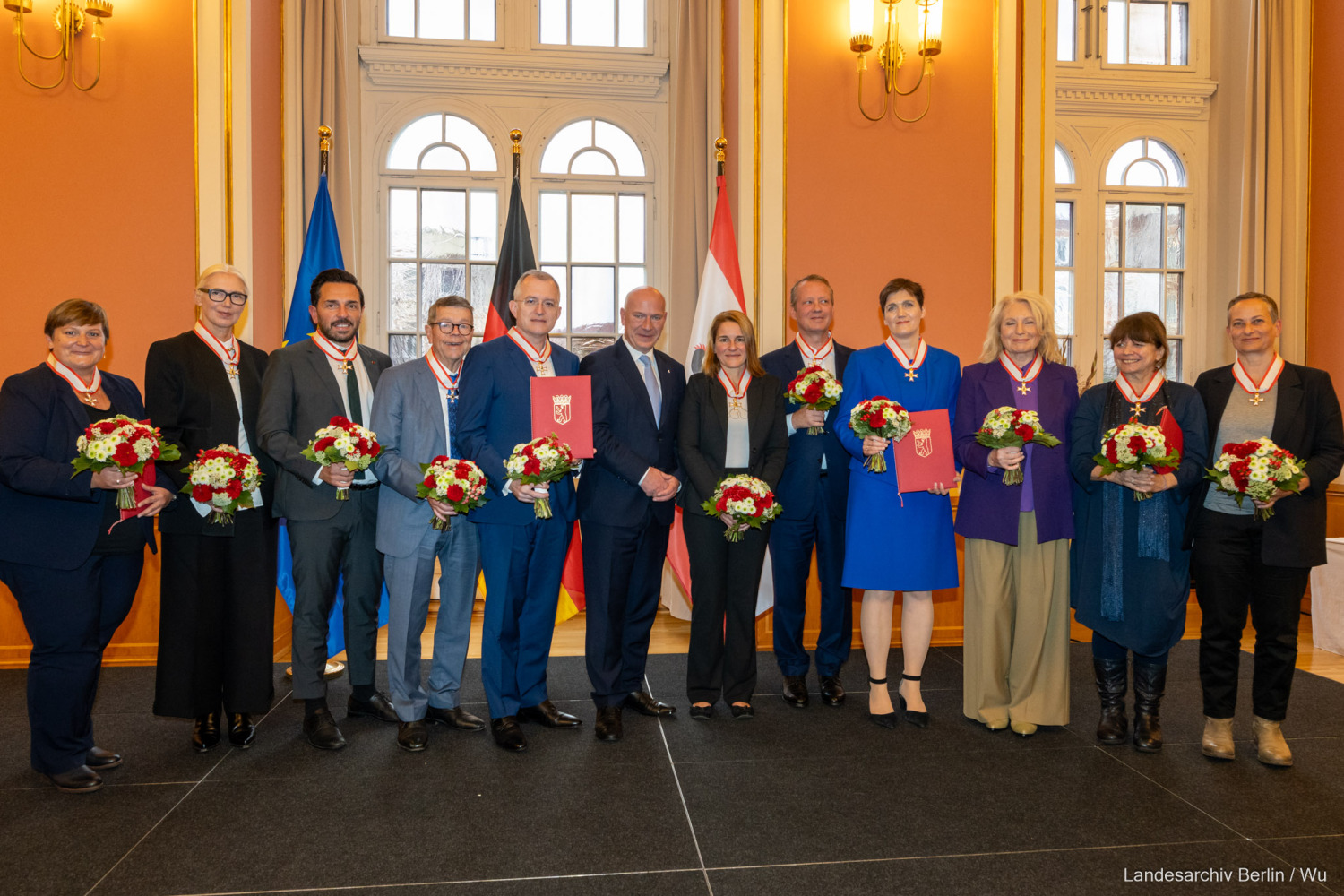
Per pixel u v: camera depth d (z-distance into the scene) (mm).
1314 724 3314
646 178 6070
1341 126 5668
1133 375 3051
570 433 2982
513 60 5898
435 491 2752
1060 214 6551
